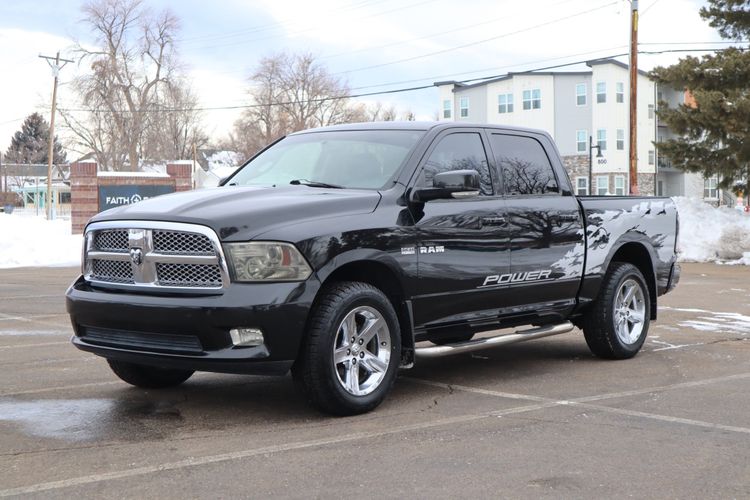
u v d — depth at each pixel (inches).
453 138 262.2
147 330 210.4
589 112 2472.9
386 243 227.6
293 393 251.1
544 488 163.0
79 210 1173.7
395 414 224.4
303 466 176.2
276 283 205.6
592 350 314.8
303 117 3016.7
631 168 1219.2
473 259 253.0
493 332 385.7
